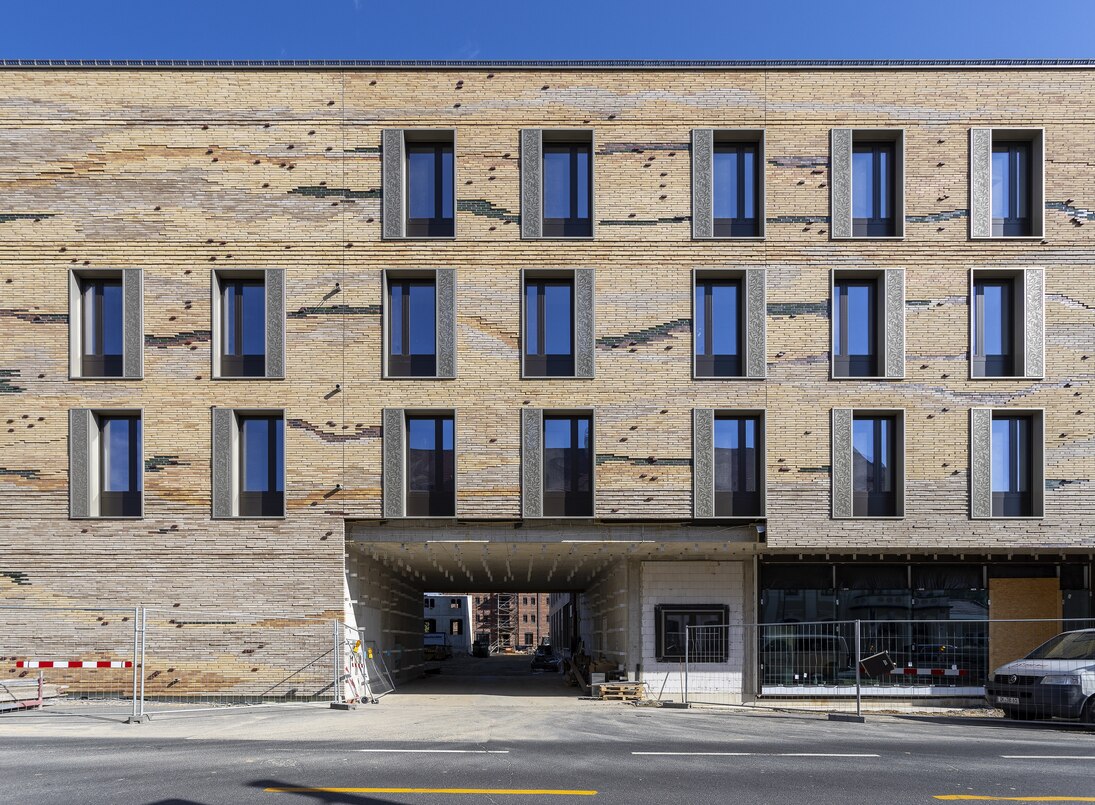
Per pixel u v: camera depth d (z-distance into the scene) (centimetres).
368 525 1656
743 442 1673
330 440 1638
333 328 1656
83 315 1684
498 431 1638
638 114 1692
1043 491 1606
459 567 2184
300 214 1673
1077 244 1652
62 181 1667
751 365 1648
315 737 1110
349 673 1650
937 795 771
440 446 1670
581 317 1661
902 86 1686
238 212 1672
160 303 1653
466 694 1852
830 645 1736
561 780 824
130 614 1600
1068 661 1280
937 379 1638
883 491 1656
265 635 1600
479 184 1684
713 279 1703
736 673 1739
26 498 1617
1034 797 767
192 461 1633
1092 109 1670
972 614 1739
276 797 754
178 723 1259
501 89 1695
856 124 1684
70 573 1608
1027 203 1705
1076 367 1631
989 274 1677
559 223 1705
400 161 1683
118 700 1561
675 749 1013
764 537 1638
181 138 1678
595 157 1686
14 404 1630
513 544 1675
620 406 1644
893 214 1705
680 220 1675
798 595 1758
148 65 1684
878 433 1672
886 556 1745
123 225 1662
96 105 1678
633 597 1791
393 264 1666
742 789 789
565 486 1652
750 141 1725
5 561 1606
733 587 1773
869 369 1680
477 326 1661
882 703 1692
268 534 1623
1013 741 1097
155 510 1623
